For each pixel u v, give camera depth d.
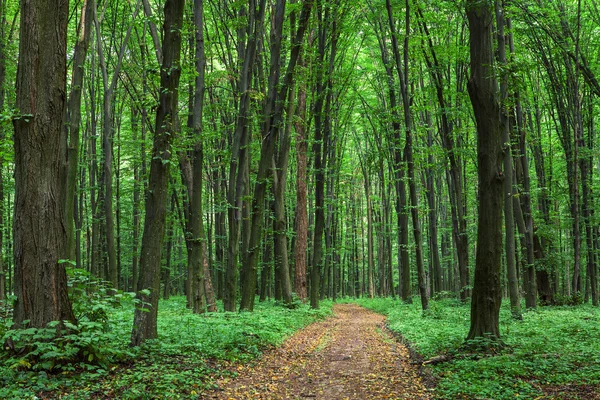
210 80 17.78
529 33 18.50
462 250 23.28
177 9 8.98
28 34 6.86
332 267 43.31
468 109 20.47
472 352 9.01
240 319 13.37
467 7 9.52
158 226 8.77
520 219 18.42
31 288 6.78
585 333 11.05
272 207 28.27
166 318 13.18
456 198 24.25
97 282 7.52
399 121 19.83
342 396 7.11
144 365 7.42
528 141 19.64
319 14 20.62
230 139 23.23
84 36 12.45
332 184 31.75
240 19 16.64
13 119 6.79
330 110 23.58
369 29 22.77
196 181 14.23
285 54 21.20
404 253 25.31
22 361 6.23
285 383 7.98
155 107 9.01
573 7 19.70
